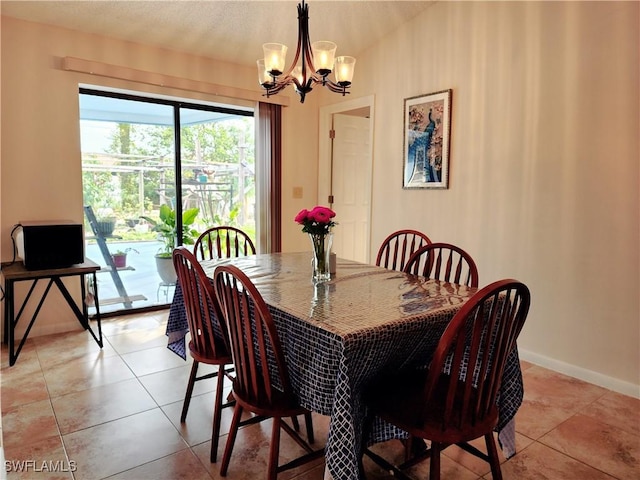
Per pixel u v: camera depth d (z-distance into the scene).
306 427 2.07
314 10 3.46
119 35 3.46
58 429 2.14
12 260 3.20
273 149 4.40
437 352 1.37
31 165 3.23
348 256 4.97
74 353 3.06
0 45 3.05
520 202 3.04
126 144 3.82
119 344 3.24
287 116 4.55
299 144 4.66
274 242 4.49
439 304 1.74
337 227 4.87
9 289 2.84
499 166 3.15
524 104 2.98
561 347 2.88
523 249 3.04
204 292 1.90
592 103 2.64
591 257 2.70
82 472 1.84
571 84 2.73
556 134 2.82
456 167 3.44
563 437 2.14
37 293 3.37
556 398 2.53
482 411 1.49
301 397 1.58
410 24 3.74
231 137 4.40
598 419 2.31
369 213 4.27
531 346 3.04
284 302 1.76
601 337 2.69
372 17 3.65
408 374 1.78
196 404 2.42
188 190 4.16
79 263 3.16
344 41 4.01
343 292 1.93
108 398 2.46
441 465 1.94
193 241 4.25
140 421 2.23
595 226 2.67
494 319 1.38
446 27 3.45
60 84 3.30
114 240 3.86
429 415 1.49
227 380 2.70
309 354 1.53
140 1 3.06
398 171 3.94
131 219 3.92
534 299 3.00
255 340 1.78
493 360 1.46
